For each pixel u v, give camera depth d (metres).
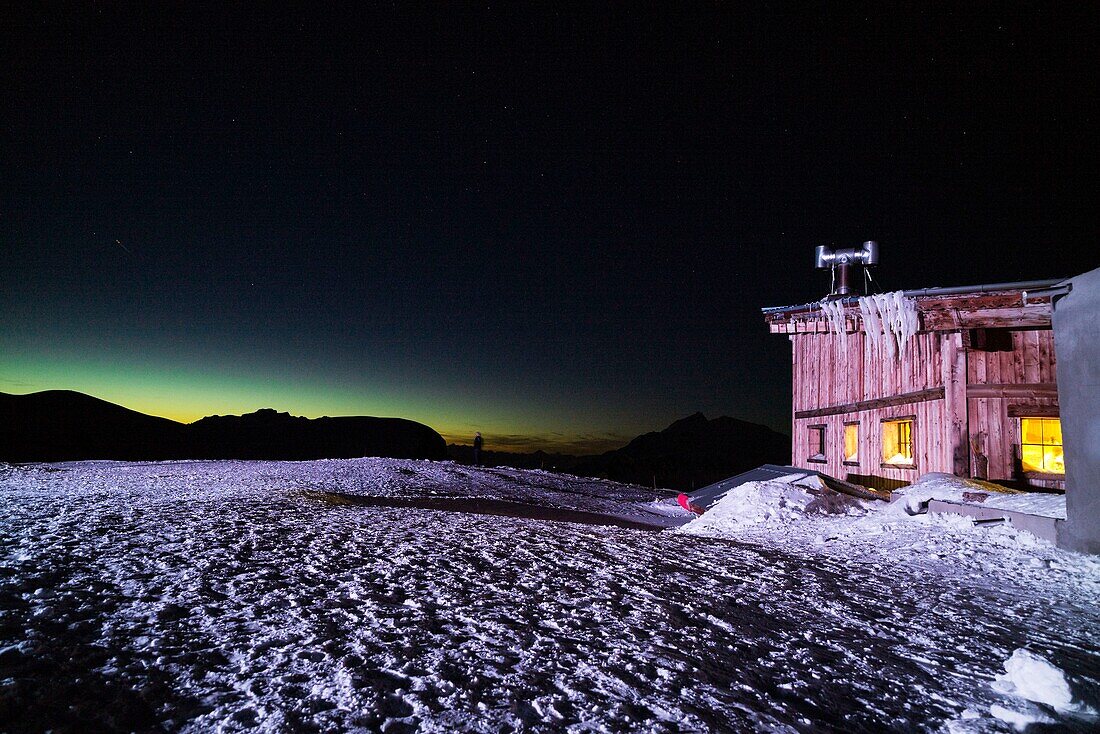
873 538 7.69
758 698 2.62
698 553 6.04
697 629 3.48
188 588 3.56
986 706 2.73
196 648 2.71
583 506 13.72
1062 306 6.70
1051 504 7.73
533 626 3.31
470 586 4.03
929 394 11.19
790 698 2.67
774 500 9.78
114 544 4.61
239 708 2.20
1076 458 6.54
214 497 8.22
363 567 4.34
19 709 2.05
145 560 4.16
